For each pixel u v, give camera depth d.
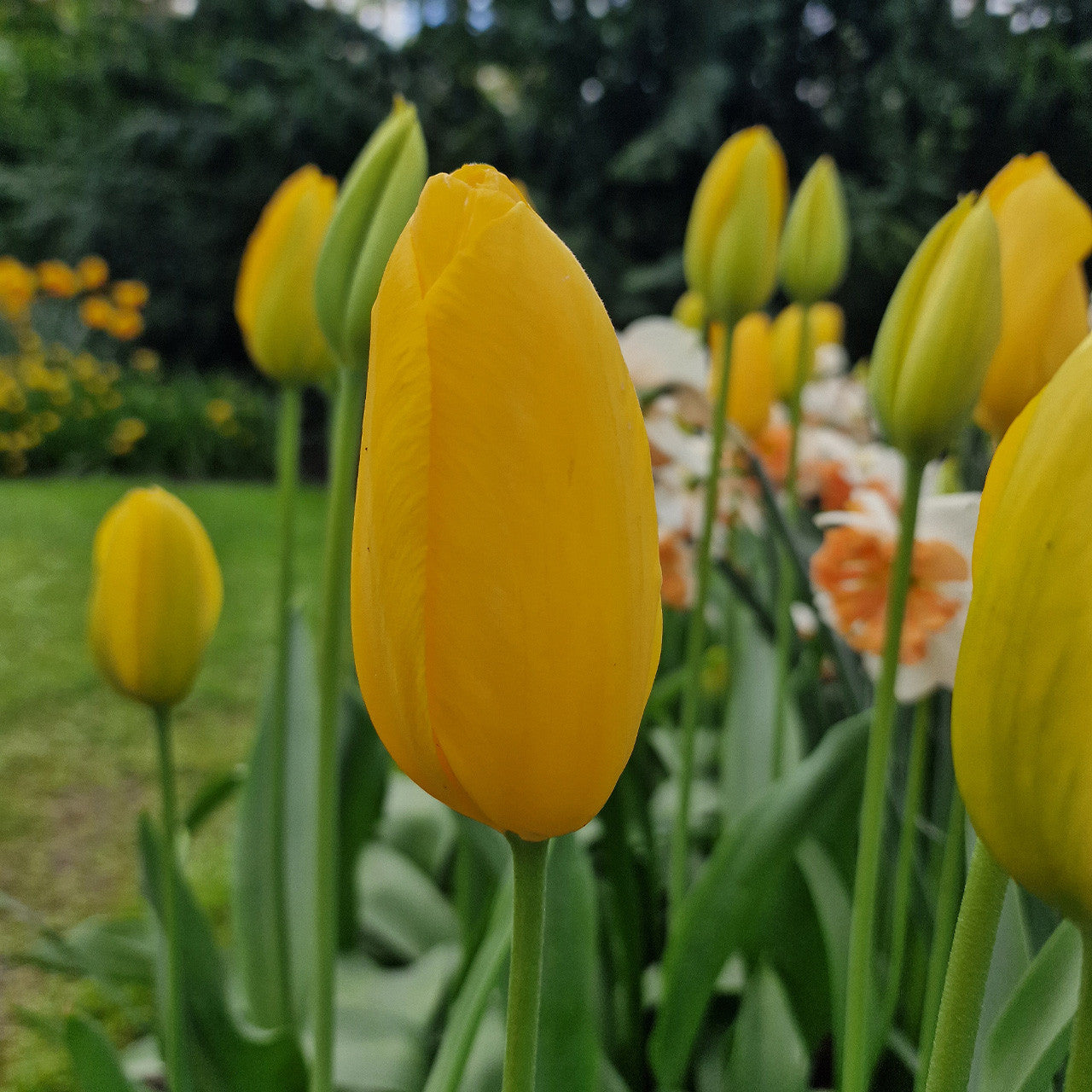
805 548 0.44
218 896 0.64
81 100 3.46
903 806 0.32
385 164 0.25
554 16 2.82
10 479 2.30
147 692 0.27
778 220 0.35
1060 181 0.21
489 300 0.11
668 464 0.49
